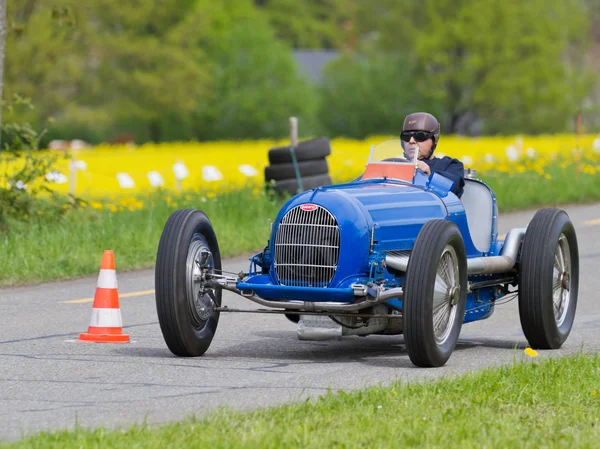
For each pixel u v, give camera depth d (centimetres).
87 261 5409
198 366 3069
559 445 2138
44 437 2175
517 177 9325
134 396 2653
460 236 3097
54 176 6631
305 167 7612
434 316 3058
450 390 2605
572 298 3606
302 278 3108
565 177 9344
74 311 4219
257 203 7212
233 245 6031
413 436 2162
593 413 2411
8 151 6450
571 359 3050
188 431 2203
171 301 3116
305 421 2270
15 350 3356
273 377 2898
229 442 2102
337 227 3069
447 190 3422
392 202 3206
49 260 5344
